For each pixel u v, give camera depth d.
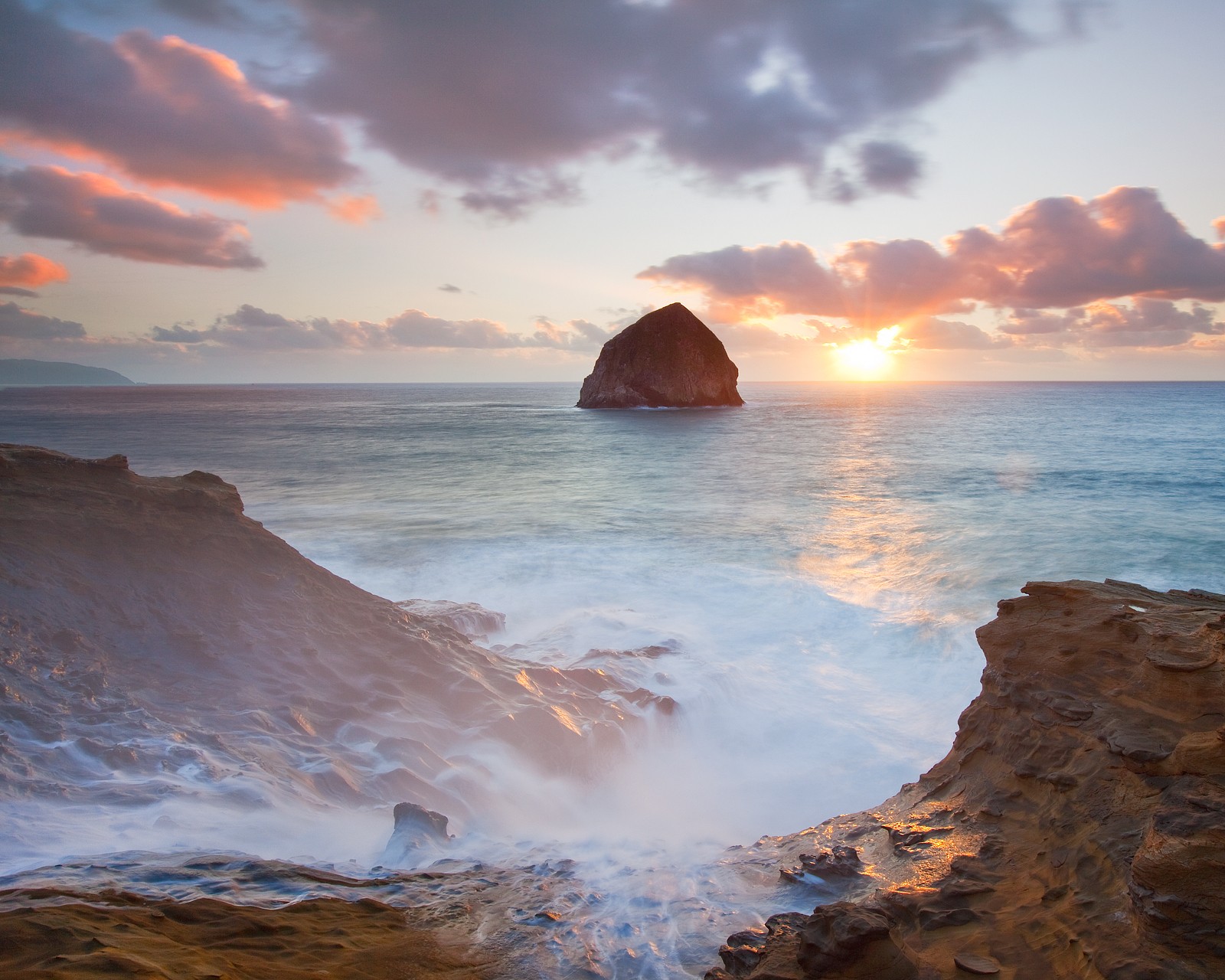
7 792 5.61
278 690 8.49
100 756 6.46
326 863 5.46
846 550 21.28
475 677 9.80
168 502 10.86
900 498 31.39
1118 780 4.68
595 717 9.51
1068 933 3.80
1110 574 18.34
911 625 14.41
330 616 10.33
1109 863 4.13
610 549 21.44
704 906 4.81
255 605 9.88
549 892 5.00
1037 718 5.65
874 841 5.80
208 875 4.67
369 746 7.87
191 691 8.05
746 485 36.16
